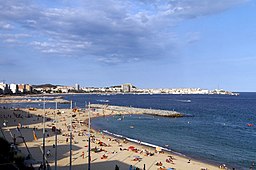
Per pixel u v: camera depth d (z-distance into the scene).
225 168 46.31
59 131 74.75
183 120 118.62
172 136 77.81
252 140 73.81
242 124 109.69
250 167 48.09
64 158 46.50
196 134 82.25
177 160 50.00
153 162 46.91
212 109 183.25
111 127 93.75
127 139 71.00
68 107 174.12
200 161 50.84
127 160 47.47
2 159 32.47
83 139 65.44
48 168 37.38
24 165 35.53
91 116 124.62
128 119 118.81
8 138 61.34
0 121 93.81
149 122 109.56
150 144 65.12
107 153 51.94
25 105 193.50
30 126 84.31
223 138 76.25
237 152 59.31
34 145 55.50
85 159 46.62
